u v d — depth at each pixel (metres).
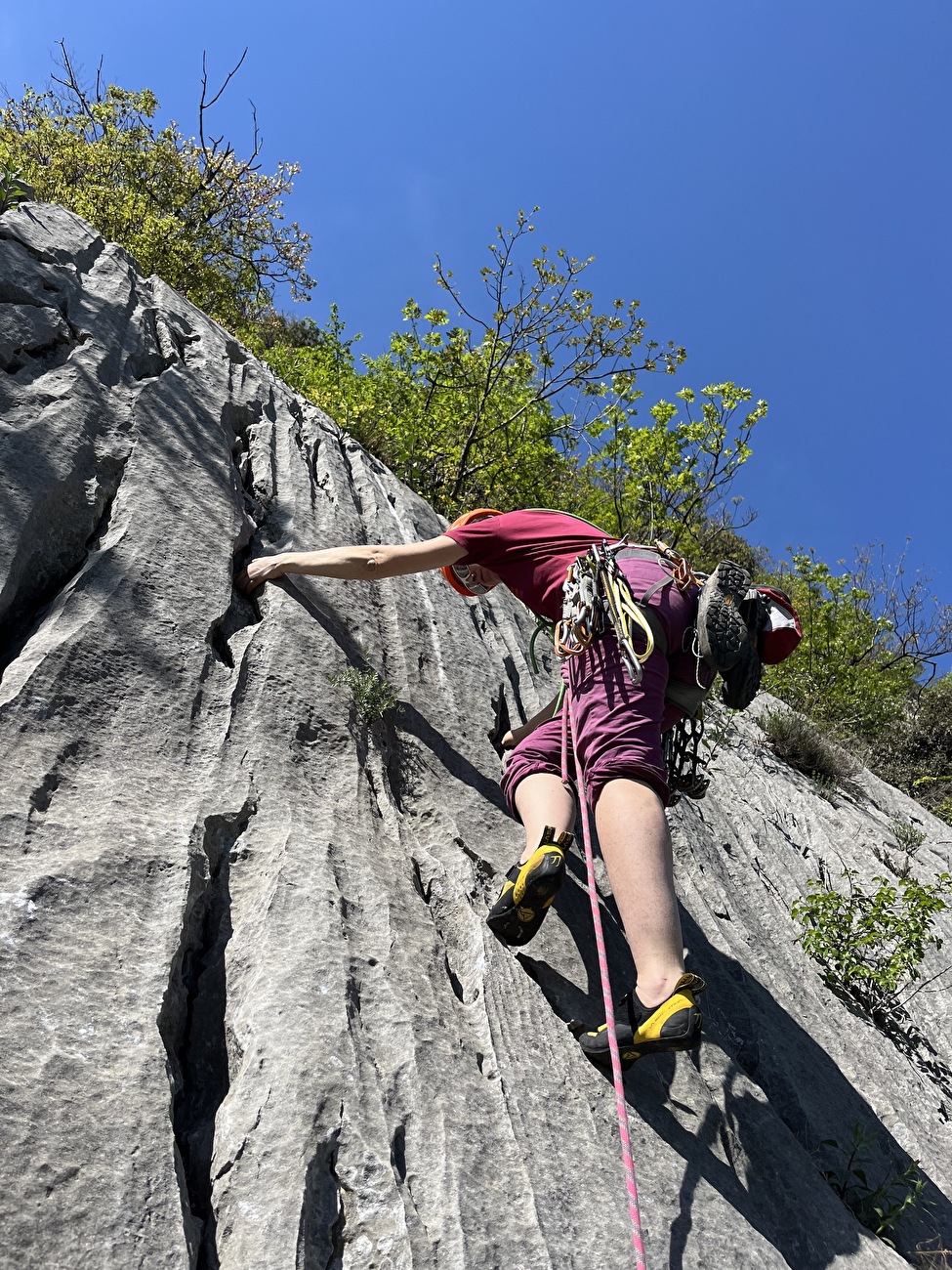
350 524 4.41
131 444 3.56
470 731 3.62
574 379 11.16
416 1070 2.11
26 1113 1.66
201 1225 1.74
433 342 10.95
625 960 2.98
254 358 5.21
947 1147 3.61
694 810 4.66
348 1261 1.75
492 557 3.15
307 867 2.48
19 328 3.59
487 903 2.80
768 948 4.06
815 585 12.23
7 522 2.83
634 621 2.70
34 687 2.49
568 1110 2.26
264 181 11.91
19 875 2.04
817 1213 2.56
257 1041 2.01
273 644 3.22
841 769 7.27
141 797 2.44
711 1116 2.61
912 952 4.35
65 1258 1.53
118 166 10.62
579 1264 1.92
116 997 1.95
